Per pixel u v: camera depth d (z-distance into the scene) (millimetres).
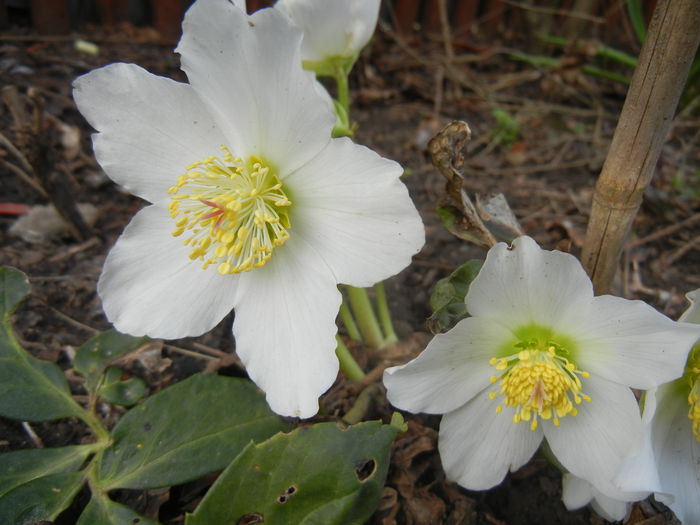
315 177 116
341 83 154
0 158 230
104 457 121
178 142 124
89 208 222
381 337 173
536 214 241
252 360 120
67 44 305
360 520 113
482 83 337
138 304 125
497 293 111
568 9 360
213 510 107
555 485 148
